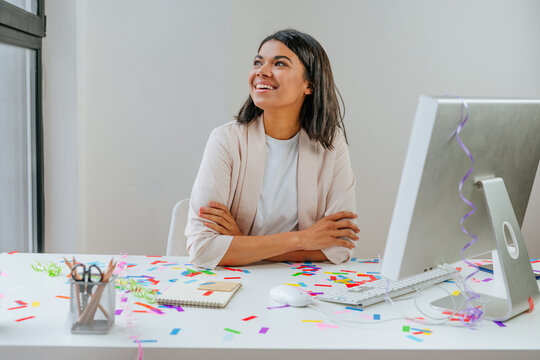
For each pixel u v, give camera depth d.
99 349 1.05
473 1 3.37
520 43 3.40
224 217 1.80
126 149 3.21
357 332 1.16
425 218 1.13
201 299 1.33
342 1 3.30
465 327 1.20
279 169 1.91
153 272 1.64
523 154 1.37
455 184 1.18
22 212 2.76
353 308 1.33
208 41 3.21
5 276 1.54
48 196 2.95
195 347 1.05
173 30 3.19
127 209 3.24
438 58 3.38
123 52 3.17
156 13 3.17
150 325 1.17
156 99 3.21
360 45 3.34
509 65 3.41
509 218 1.30
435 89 3.39
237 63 3.24
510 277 1.25
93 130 3.17
